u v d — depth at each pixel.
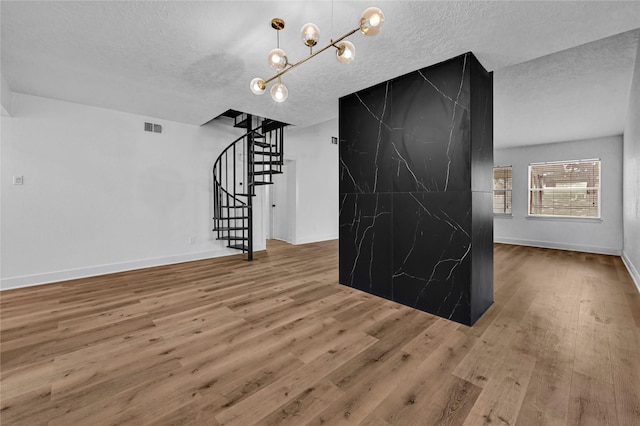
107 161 4.27
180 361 1.96
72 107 3.97
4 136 3.52
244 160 5.88
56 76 3.10
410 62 2.70
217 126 5.43
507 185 7.15
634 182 3.86
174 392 1.64
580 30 2.16
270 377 1.79
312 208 7.47
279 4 1.92
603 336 2.30
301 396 1.61
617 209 5.73
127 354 2.05
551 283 3.77
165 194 4.85
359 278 3.49
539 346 2.16
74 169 4.01
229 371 1.85
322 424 1.41
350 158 3.57
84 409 1.51
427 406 1.53
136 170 4.54
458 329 2.45
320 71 2.91
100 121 4.20
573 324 2.53
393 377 1.78
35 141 3.72
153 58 2.69
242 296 3.28
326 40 2.37
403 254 3.02
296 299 3.18
